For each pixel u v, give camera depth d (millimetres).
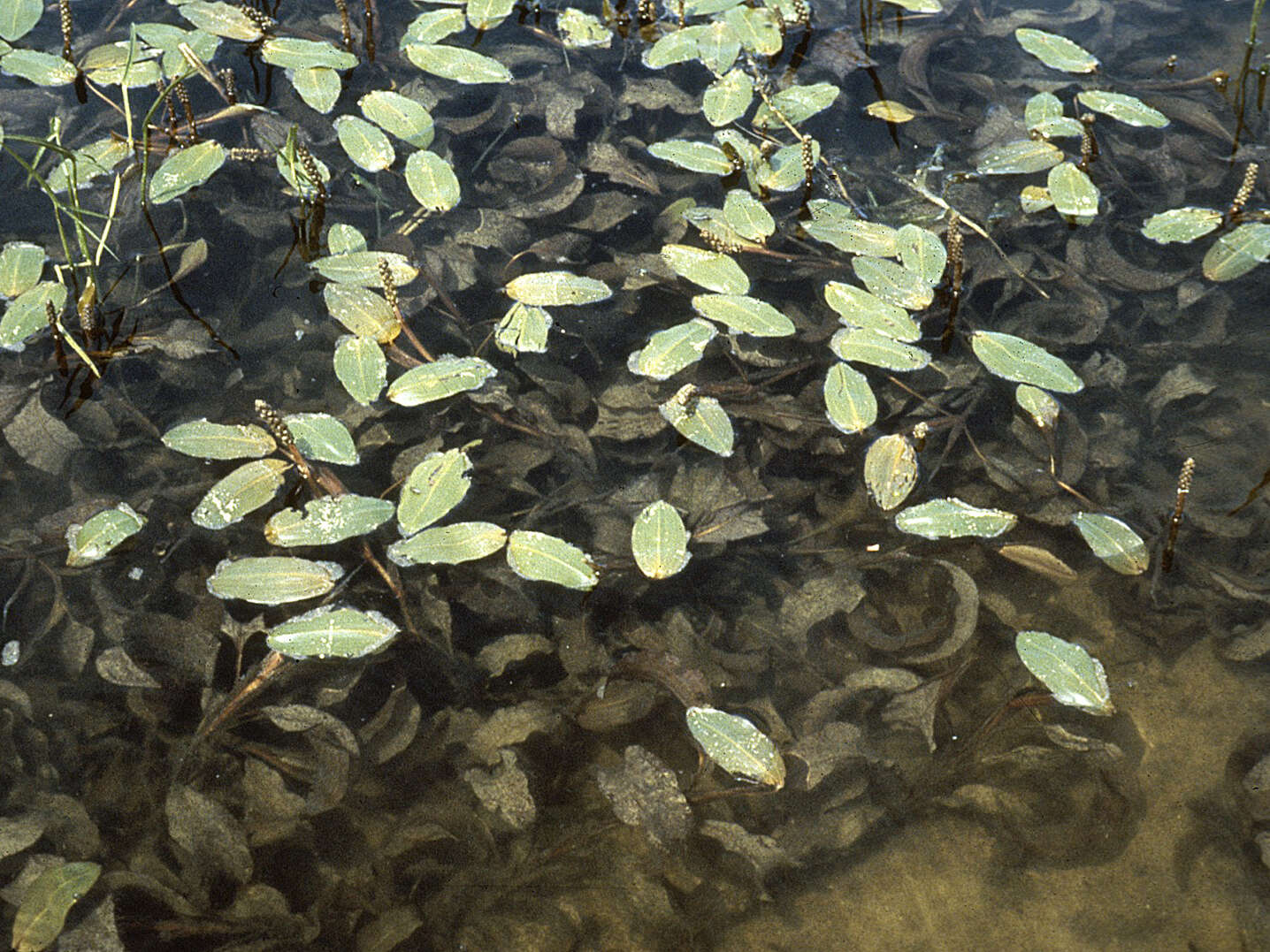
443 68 2004
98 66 1991
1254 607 1685
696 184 1943
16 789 1591
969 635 1660
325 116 1986
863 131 2006
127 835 1582
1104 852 1604
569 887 1583
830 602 1674
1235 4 2152
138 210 1890
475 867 1585
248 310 1825
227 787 1598
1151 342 1829
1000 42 2117
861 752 1619
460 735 1619
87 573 1671
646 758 1603
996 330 1836
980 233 1891
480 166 1947
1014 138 1981
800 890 1592
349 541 1694
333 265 1825
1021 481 1739
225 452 1715
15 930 1534
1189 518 1721
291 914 1561
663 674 1639
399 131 1952
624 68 2061
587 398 1778
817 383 1791
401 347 1798
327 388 1778
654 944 1569
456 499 1693
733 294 1821
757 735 1608
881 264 1854
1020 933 1580
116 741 1608
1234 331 1832
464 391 1763
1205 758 1635
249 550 1684
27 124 1954
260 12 2098
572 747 1625
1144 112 1982
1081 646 1657
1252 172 1875
